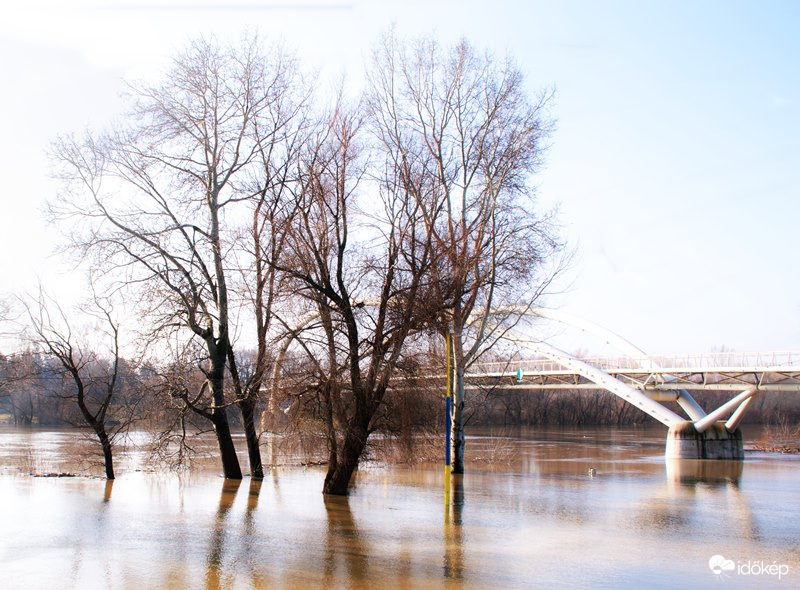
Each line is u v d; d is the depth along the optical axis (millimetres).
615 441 73750
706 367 59000
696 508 26375
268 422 30594
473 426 106688
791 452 64250
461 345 32656
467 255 29156
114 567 15602
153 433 31656
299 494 26797
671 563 16953
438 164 31484
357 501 25328
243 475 33031
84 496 26031
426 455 34875
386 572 15578
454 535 19641
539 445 65375
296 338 24578
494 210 31812
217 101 28688
